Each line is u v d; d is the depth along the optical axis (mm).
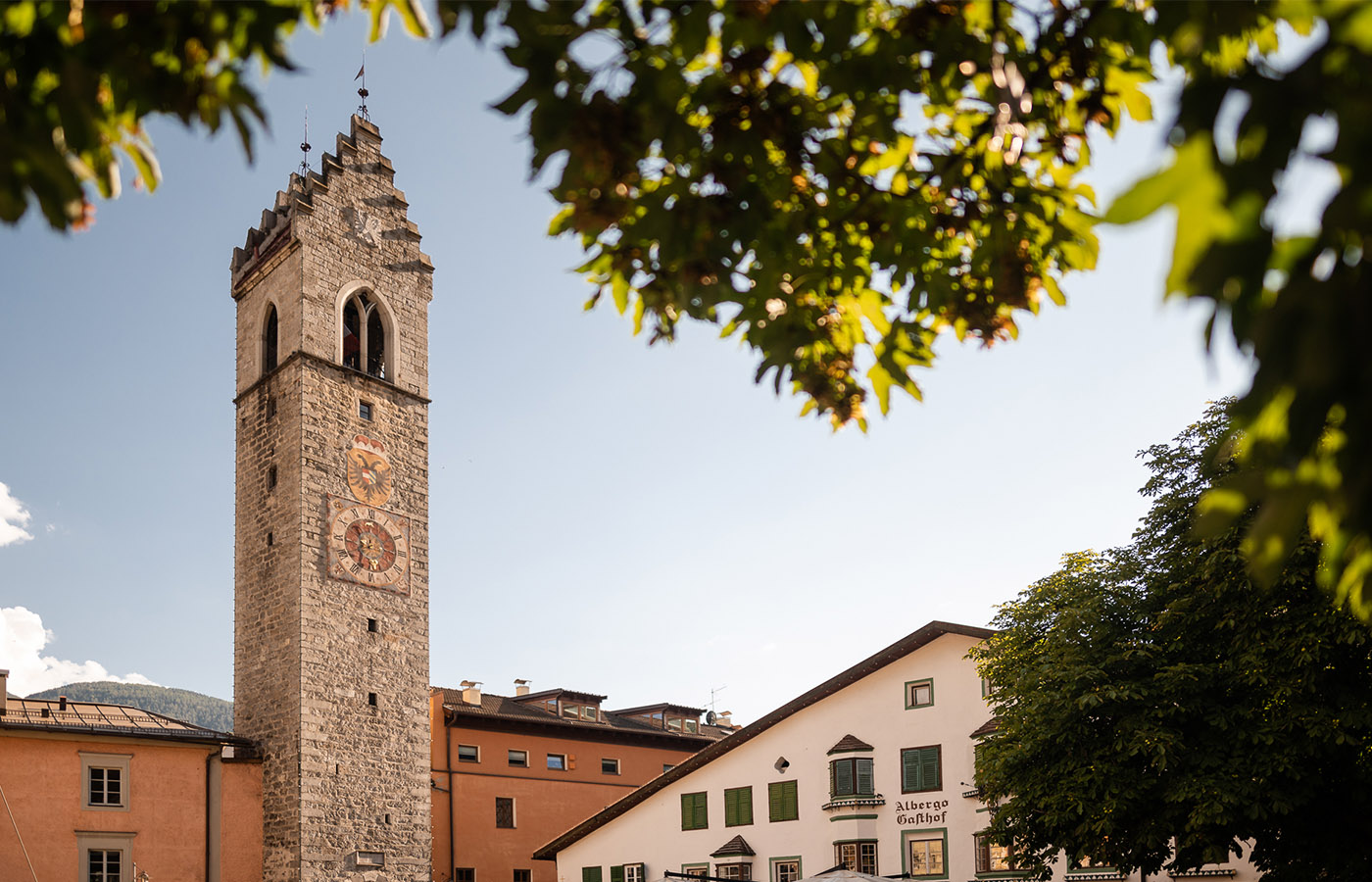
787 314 6402
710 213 5582
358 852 38781
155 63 4609
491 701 58438
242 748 39031
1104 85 5809
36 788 34875
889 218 6090
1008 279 6168
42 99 4465
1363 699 21625
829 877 28188
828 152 5785
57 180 4355
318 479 41125
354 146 46062
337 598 40594
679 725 66688
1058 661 25484
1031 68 5645
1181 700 23688
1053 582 27672
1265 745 22297
